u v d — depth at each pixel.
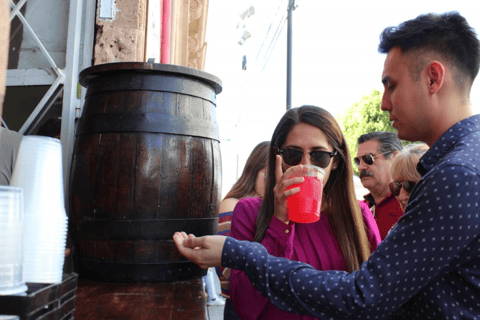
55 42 2.59
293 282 1.12
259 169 2.83
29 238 0.95
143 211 1.81
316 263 1.58
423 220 1.02
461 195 1.00
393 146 3.17
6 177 1.87
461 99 1.19
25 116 2.49
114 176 1.82
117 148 1.83
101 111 1.90
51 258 0.98
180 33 7.02
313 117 1.60
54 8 2.61
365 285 1.04
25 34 2.56
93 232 1.83
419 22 1.19
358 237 1.64
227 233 2.63
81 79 2.04
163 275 1.84
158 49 3.67
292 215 1.40
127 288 1.72
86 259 1.86
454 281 1.07
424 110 1.19
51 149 1.03
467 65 1.17
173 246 1.86
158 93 1.92
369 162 3.18
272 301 1.16
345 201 1.66
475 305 1.04
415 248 1.02
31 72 2.51
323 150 1.58
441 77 1.16
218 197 2.12
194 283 1.86
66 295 0.85
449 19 1.19
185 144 1.92
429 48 1.17
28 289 0.74
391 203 3.06
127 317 1.27
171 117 1.90
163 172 1.85
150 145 1.84
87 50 2.66
